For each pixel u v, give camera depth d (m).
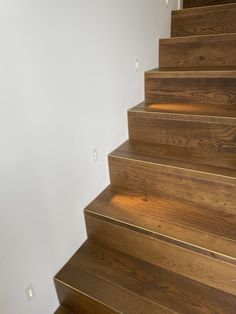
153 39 2.04
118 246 1.44
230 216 1.33
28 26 0.94
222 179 1.30
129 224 1.33
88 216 1.47
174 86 1.84
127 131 1.88
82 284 1.25
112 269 1.32
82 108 1.34
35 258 1.17
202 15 2.11
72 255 1.43
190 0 2.45
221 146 1.54
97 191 1.61
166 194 1.52
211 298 1.14
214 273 1.16
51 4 1.03
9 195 0.99
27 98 0.99
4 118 0.91
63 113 1.21
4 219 0.98
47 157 1.15
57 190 1.25
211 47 1.90
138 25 1.78
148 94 1.99
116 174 1.68
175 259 1.24
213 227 1.26
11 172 0.98
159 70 1.97
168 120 1.66
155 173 1.50
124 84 1.74
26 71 0.97
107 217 1.39
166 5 2.17
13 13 0.87
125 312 1.12
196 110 1.66
